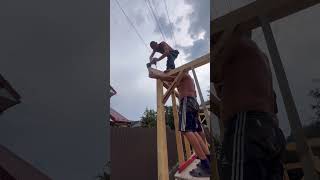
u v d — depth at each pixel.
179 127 2.81
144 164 2.55
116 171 2.13
